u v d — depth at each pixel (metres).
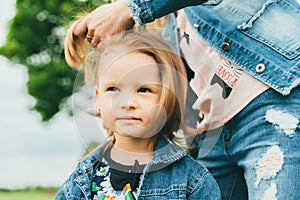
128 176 1.77
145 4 1.80
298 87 1.93
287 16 2.02
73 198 1.82
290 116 1.91
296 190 1.86
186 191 1.79
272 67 1.95
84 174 1.81
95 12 1.84
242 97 1.99
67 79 14.04
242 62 1.99
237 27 2.01
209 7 2.09
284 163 1.88
